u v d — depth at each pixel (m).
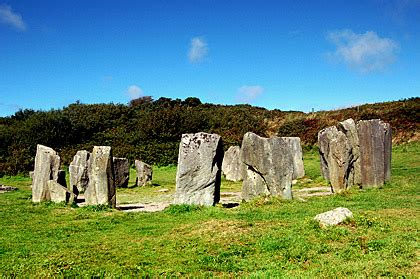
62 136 53.41
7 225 15.40
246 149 20.59
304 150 50.94
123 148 49.94
